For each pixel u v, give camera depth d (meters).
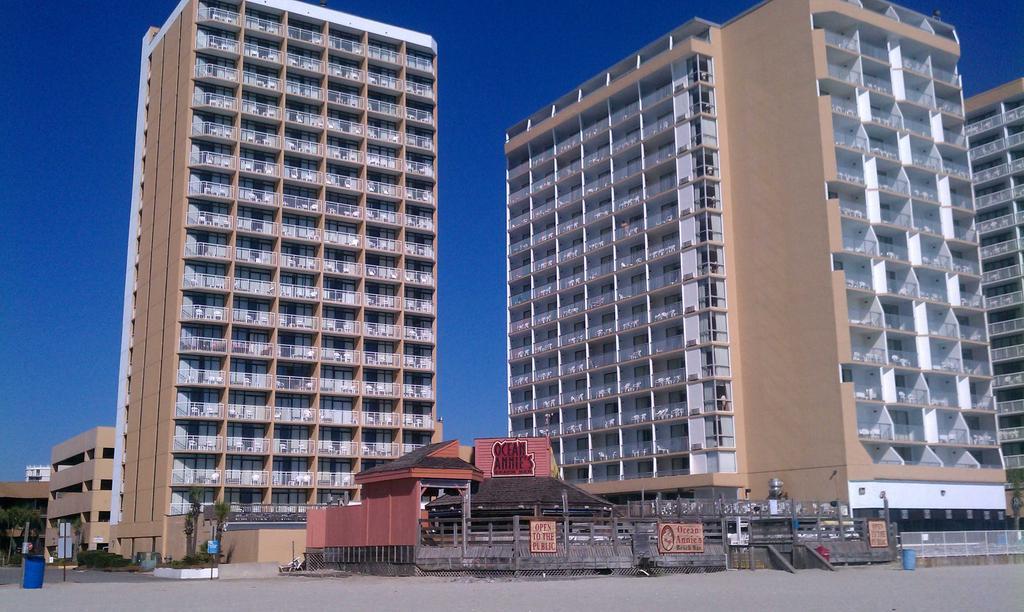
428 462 52.91
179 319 96.69
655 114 100.25
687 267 92.69
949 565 63.03
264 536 76.94
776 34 90.38
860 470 78.81
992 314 107.12
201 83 101.75
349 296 106.44
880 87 91.31
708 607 30.00
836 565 57.91
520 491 54.19
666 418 92.38
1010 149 108.25
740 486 86.25
